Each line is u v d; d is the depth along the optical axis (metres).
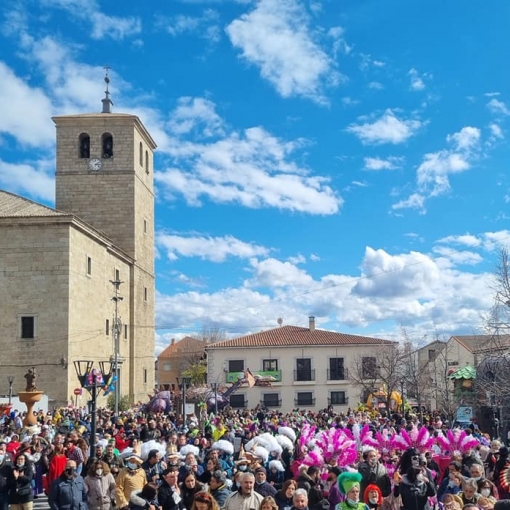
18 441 21.61
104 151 62.81
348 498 10.41
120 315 58.28
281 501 12.38
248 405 69.81
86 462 17.55
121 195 61.91
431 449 17.80
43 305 45.81
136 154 63.03
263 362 70.62
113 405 52.34
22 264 46.19
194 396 42.06
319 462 15.06
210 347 71.19
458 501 9.66
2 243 46.41
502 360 34.06
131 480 13.21
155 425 25.55
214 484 12.25
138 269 63.41
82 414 37.78
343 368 70.25
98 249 52.50
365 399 67.75
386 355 63.34
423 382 60.25
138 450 15.62
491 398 32.75
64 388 44.84
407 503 12.60
